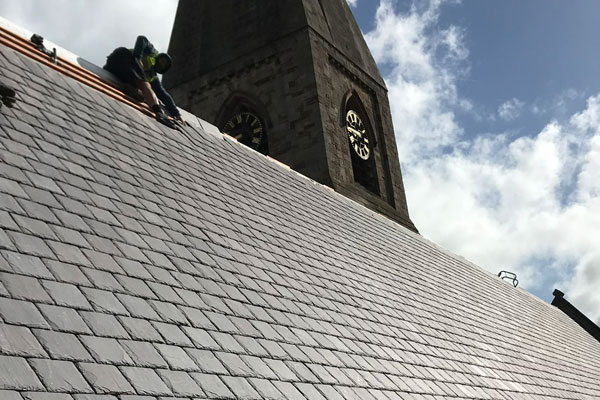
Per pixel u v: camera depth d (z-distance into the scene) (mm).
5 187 7004
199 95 34156
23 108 9273
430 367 10055
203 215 9977
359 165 33531
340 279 11391
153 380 5562
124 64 13117
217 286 8008
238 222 10711
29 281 5734
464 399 9602
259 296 8531
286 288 9375
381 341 9797
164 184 10125
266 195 13336
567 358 18266
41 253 6254
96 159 9297
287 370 7137
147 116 12664
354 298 10875
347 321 9672
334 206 16938
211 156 13234
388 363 9133
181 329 6582
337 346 8578
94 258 6789
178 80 35062
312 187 17328
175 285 7352
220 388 6039
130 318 6199
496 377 11734
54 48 12055
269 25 33344
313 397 6906
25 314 5301
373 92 36125
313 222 13844
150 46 13406
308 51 31781
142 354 5801
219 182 12047
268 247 10531
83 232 7160
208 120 33375
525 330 18203
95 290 6246
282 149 30766
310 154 29922
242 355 6848
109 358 5465
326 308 9648
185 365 6047
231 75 33500
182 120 13789
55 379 4863
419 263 17297
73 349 5293
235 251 9445
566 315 32750
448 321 13430
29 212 6824
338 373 7832
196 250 8617
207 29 35531
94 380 5109
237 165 13938
